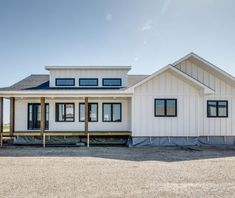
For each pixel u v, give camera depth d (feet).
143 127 56.85
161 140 56.95
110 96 57.31
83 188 22.17
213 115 61.36
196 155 42.68
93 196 19.97
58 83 66.28
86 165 33.06
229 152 46.50
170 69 56.44
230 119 61.52
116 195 20.18
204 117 61.05
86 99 57.57
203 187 22.45
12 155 42.34
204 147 54.65
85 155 42.45
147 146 55.93
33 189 21.93
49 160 37.09
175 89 57.41
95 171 29.19
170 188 22.16
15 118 64.34
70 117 64.64
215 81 62.28
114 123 64.75
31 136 61.11
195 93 57.52
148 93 57.21
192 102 57.47
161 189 21.83
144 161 36.40
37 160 37.09
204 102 61.41
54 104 64.39
